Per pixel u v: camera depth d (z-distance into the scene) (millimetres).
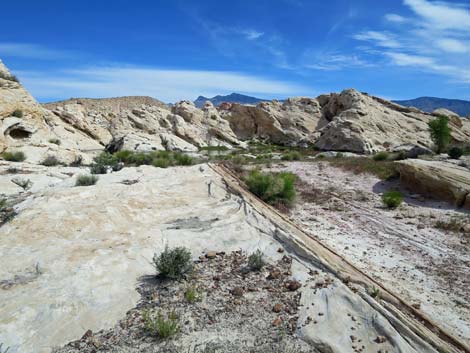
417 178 14180
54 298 5316
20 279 5844
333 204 12969
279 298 5781
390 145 40531
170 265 6305
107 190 11047
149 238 7891
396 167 16156
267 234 8461
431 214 11555
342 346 4555
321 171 19453
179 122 49094
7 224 7902
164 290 5957
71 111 40375
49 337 4609
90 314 5133
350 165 20047
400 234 9852
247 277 6500
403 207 12531
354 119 43875
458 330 5215
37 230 7703
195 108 56938
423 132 44438
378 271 7242
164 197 11133
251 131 60312
